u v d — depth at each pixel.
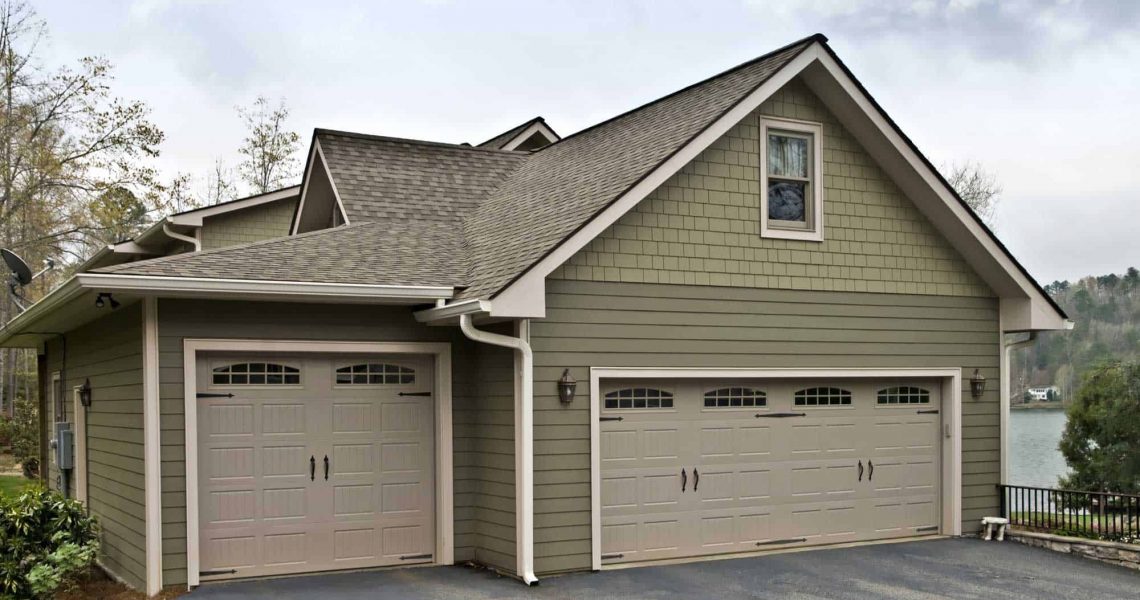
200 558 9.85
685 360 11.02
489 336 9.79
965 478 12.88
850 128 12.20
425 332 10.88
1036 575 10.47
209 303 9.88
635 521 10.88
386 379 10.84
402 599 9.23
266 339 10.09
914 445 12.75
